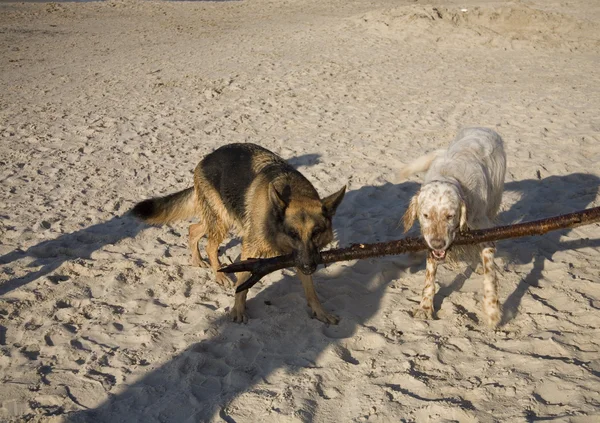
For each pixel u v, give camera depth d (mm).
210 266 2617
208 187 2438
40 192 3467
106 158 4023
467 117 4711
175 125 4750
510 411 1630
